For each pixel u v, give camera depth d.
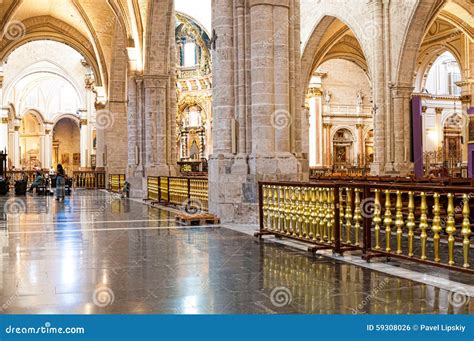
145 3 23.72
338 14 31.28
